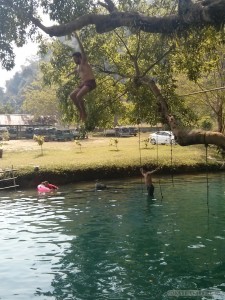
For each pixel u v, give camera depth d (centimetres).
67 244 1281
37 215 1706
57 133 5075
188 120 1433
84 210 1789
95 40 1520
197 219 1579
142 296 871
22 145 4234
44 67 1543
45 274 1023
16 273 1032
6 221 1606
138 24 851
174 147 3709
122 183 2516
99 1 956
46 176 2505
